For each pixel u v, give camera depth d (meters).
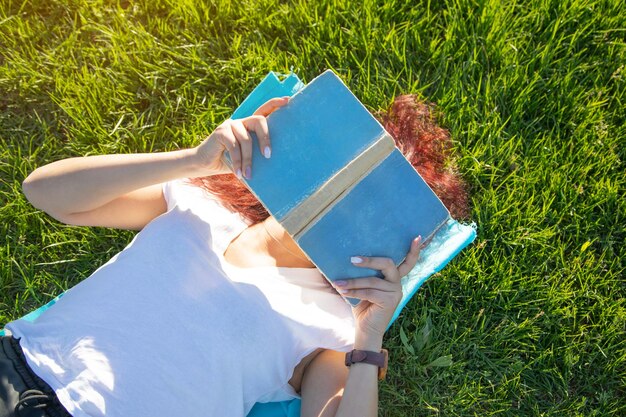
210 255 1.66
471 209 2.24
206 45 2.38
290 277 1.69
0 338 1.66
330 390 1.64
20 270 2.14
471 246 2.21
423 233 1.51
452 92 2.30
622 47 2.38
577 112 2.33
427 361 2.15
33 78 2.30
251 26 2.39
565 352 2.16
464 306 2.21
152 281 1.62
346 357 1.61
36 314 1.92
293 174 1.44
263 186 1.44
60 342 1.57
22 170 2.23
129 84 2.33
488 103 2.31
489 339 2.18
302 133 1.45
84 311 1.60
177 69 2.35
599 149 2.31
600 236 2.28
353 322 1.68
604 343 2.18
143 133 2.31
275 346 1.63
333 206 1.44
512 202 2.25
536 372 2.19
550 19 2.40
